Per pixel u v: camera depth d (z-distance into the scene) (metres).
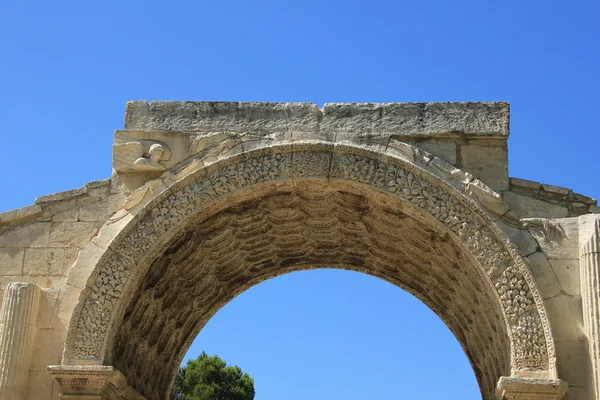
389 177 13.89
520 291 13.19
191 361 50.09
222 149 14.25
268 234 16.11
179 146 14.40
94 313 13.36
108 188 14.31
